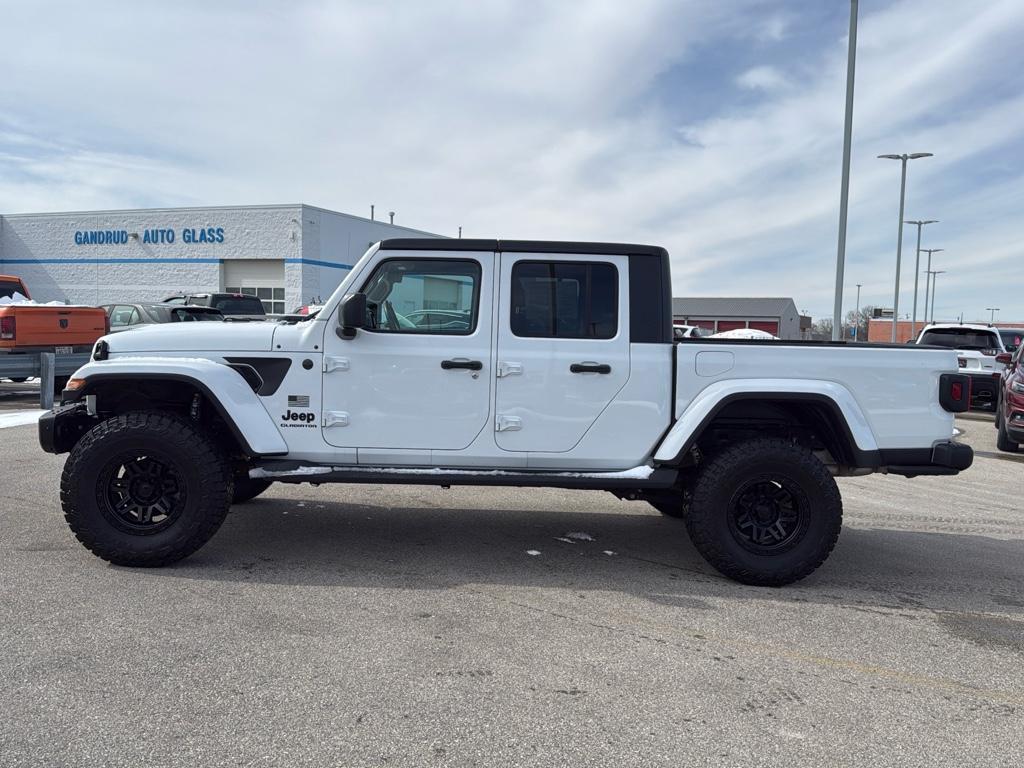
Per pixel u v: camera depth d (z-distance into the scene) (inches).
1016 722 121.4
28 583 170.1
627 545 218.8
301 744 108.4
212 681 126.2
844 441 186.2
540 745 110.1
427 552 204.5
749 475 180.9
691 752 109.6
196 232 1282.0
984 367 634.2
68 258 1364.4
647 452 188.7
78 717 113.8
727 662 140.8
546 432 187.5
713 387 185.3
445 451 187.8
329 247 1295.5
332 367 185.8
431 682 128.4
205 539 182.1
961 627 161.9
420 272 188.5
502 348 186.5
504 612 162.2
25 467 295.6
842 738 115.0
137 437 176.9
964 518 268.7
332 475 185.8
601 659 140.0
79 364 487.2
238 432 182.2
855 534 242.8
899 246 1234.0
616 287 188.2
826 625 161.2
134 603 159.9
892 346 187.9
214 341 187.9
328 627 150.4
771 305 2787.9
